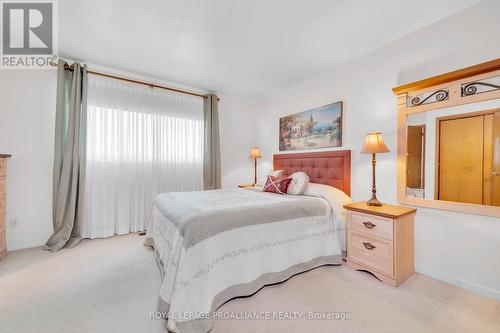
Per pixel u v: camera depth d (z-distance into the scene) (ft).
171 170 11.93
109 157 10.27
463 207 6.07
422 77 6.98
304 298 5.59
